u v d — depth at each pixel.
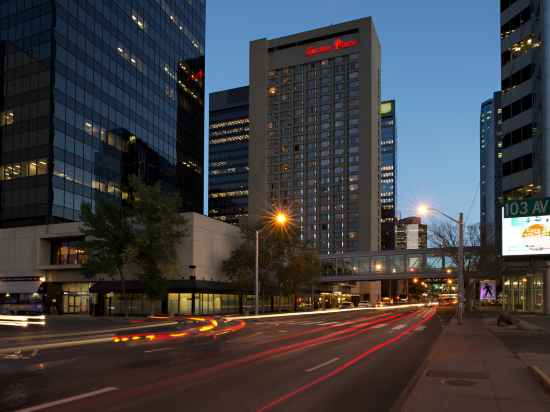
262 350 19.81
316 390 11.51
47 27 80.81
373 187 166.88
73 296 64.06
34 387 11.75
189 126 123.12
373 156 168.62
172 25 118.25
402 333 29.64
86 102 86.75
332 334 28.62
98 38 91.06
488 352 18.31
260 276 61.00
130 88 99.69
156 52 110.38
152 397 10.62
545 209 47.19
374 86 173.25
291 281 62.84
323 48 176.00
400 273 93.44
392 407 9.82
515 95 67.56
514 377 12.70
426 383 11.84
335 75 173.88
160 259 51.00
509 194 67.00
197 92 128.50
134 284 57.12
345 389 11.64
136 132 100.56
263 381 12.62
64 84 81.94
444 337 25.11
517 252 48.03
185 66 123.19
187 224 56.94
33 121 79.94
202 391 11.30
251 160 178.75
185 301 57.00
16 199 79.44
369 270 95.94
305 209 170.88
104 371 14.20
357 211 164.62
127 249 49.12
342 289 142.12
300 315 59.12
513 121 67.56
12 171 80.50
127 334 22.83
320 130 173.25
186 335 25.38
